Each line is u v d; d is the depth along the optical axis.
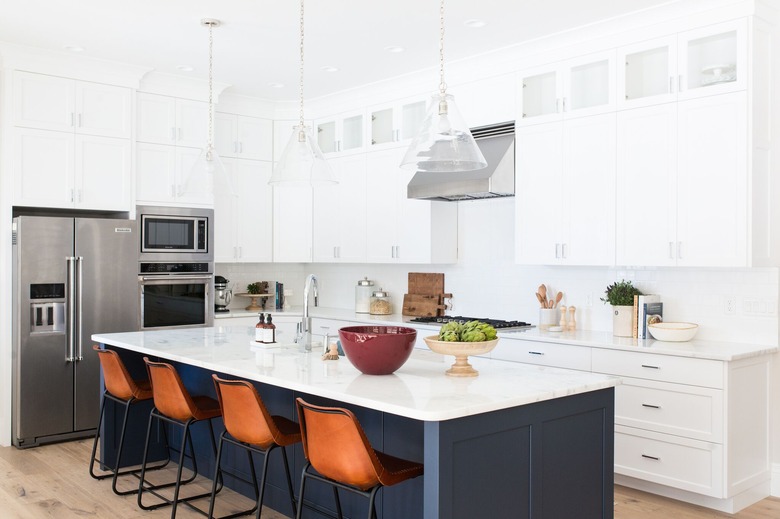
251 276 7.25
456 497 2.37
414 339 3.03
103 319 5.49
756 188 4.00
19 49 5.11
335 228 6.70
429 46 5.04
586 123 4.71
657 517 3.84
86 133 5.51
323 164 3.72
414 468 2.65
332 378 2.92
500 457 2.53
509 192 5.14
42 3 4.25
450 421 2.34
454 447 2.37
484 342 2.94
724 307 4.41
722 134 4.07
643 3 4.17
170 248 5.96
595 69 4.70
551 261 4.93
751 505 4.04
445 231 5.96
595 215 4.67
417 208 5.92
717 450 3.85
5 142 5.16
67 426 5.31
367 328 3.35
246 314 6.50
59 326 5.28
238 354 3.65
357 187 6.46
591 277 5.10
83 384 5.38
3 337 5.21
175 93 6.05
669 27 4.29
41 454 4.97
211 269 6.24
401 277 6.63
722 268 4.42
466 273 6.00
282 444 3.06
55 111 5.36
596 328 5.07
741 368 3.94
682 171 4.24
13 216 5.55
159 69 5.71
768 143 4.12
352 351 2.97
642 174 4.43
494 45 4.99
